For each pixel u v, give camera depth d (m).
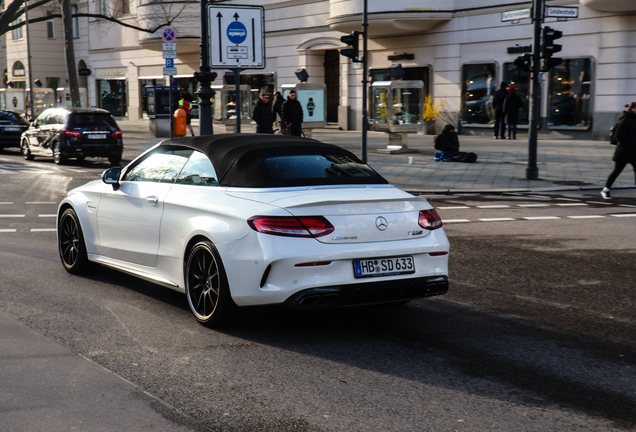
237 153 5.65
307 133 24.14
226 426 3.56
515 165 18.19
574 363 4.61
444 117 28.38
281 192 5.28
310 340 5.09
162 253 5.88
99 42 47.34
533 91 15.65
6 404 3.78
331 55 33.31
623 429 3.59
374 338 5.16
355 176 5.70
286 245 4.91
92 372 4.32
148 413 3.70
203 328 5.37
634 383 4.25
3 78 59.28
